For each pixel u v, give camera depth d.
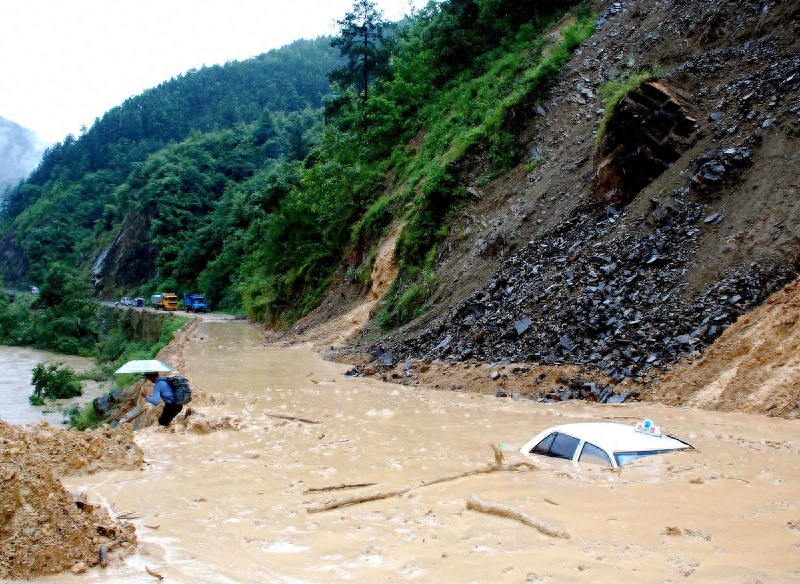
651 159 16.64
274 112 164.75
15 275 135.88
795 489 5.12
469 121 29.22
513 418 10.52
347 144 40.34
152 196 102.44
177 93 186.75
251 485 6.39
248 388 15.30
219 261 73.12
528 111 24.45
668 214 15.14
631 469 5.86
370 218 32.81
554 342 14.16
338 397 13.71
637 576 3.51
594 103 22.22
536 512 4.77
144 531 4.95
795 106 14.55
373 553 4.25
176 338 32.62
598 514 4.64
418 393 14.12
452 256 22.94
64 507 4.52
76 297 65.88
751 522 4.29
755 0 18.53
